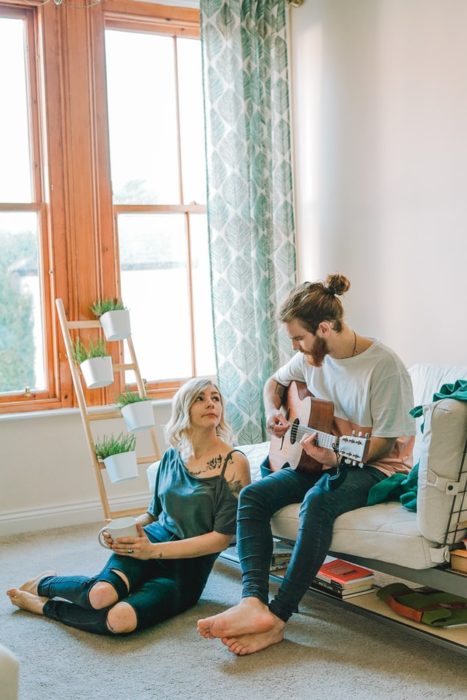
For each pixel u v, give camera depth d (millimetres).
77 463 4031
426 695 2086
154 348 4344
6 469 3879
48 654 2422
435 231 3566
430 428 2250
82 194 4059
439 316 3574
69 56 4008
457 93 3408
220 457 2723
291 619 2648
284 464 2807
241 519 2580
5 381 4004
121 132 4219
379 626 2570
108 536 2580
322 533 2438
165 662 2338
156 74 4297
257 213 4230
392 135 3775
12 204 3967
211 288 4172
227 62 4172
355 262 4074
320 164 4273
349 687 2146
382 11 3783
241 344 4207
